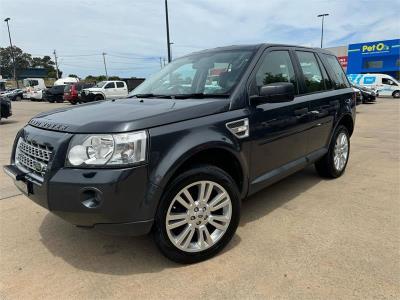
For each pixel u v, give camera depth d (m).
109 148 2.45
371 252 3.01
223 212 3.04
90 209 2.45
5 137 9.77
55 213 2.60
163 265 2.89
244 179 3.27
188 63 4.05
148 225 2.60
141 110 2.85
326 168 4.96
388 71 40.16
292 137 3.91
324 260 2.89
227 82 3.38
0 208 4.16
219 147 2.92
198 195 2.86
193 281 2.66
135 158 2.48
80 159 2.48
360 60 41.94
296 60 4.20
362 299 2.41
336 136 4.94
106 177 2.41
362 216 3.77
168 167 2.59
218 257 2.98
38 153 2.76
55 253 3.11
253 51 3.67
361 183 4.89
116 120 2.57
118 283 2.66
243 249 3.10
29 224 3.71
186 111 2.85
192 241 2.93
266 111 3.47
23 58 85.75
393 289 2.50
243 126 3.19
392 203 4.13
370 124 11.53
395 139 8.49
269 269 2.79
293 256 2.97
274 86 3.22
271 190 4.64
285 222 3.64
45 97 32.09
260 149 3.44
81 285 2.64
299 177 5.21
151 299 2.47
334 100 4.75
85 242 3.30
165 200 2.65
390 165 5.88
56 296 2.52
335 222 3.62
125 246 3.21
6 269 2.87
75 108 3.30
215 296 2.48
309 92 4.31
